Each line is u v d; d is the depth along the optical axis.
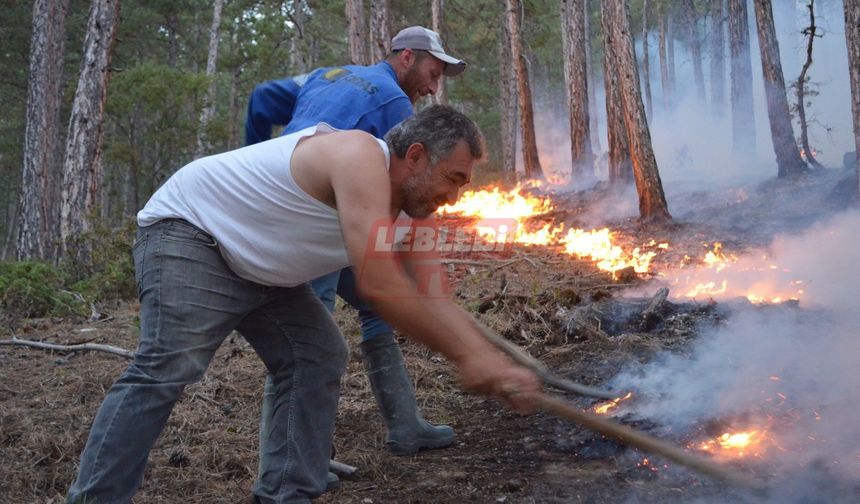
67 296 7.41
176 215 2.36
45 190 14.43
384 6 17.39
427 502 2.90
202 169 2.38
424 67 3.74
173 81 18.02
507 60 25.72
